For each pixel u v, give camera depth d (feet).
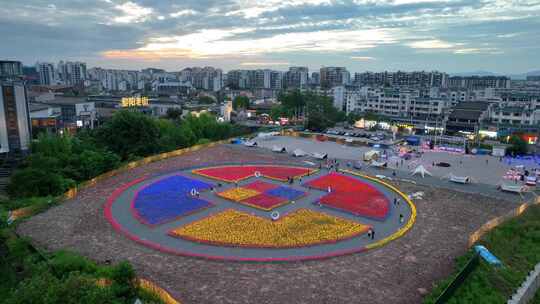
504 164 345.31
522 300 141.18
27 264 135.74
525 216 212.64
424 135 516.32
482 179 289.94
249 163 331.77
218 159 345.51
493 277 148.66
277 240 171.94
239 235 176.86
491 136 469.98
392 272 145.28
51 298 98.22
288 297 126.82
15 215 190.39
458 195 247.29
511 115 484.74
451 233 185.06
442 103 564.71
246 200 229.45
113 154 301.22
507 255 168.76
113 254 155.84
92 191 242.58
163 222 192.24
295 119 638.94
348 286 134.72
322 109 599.16
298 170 308.81
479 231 178.19
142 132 350.84
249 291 130.00
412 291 132.16
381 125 566.36
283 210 214.48
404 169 319.88
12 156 328.49
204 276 139.64
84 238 171.01
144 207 214.48
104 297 105.09
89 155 289.12
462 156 380.78
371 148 414.21
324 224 192.75
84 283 105.40
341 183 273.95
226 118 638.94
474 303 130.62
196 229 183.01
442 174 304.30
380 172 307.78
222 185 263.49
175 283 134.00
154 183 264.11
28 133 340.18
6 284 129.80
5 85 319.06
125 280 125.70
